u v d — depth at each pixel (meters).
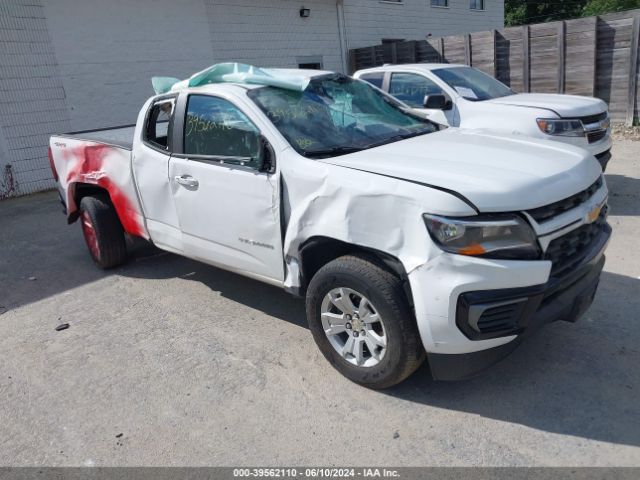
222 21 12.91
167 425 3.07
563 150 3.46
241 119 3.73
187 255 4.46
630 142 9.79
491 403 3.05
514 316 2.73
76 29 10.32
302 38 15.02
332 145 3.61
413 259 2.76
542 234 2.73
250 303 4.57
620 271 4.57
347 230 3.00
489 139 3.74
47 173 10.23
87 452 2.92
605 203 3.36
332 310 3.30
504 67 12.36
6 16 9.40
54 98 10.16
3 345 4.18
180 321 4.33
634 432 2.72
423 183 2.81
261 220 3.58
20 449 2.99
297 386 3.34
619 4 36.59
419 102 7.46
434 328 2.74
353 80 4.52
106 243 5.34
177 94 4.28
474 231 2.64
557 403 2.99
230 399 3.26
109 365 3.76
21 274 5.74
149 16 11.42
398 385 3.27
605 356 3.38
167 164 4.26
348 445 2.81
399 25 18.31
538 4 39.94
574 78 11.23
